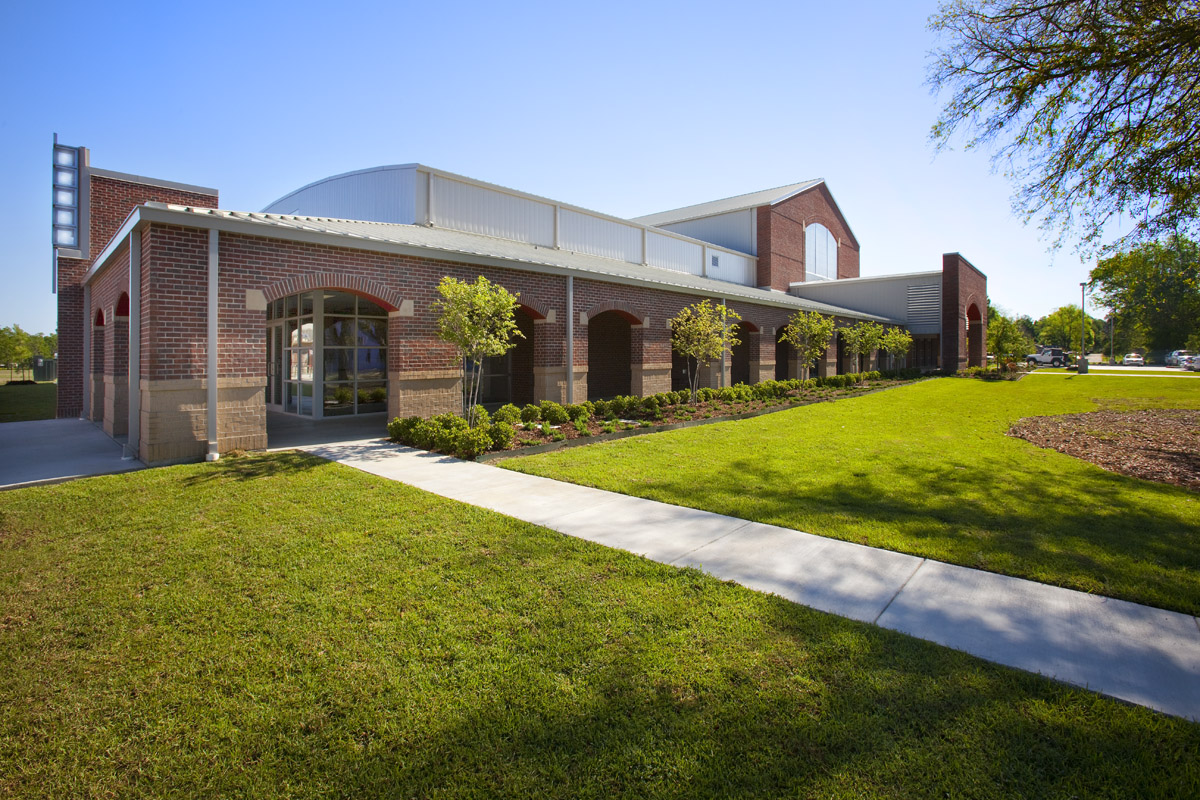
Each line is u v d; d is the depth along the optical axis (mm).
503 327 11500
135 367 9523
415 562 4859
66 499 6754
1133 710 2877
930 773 2480
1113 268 11375
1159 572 4586
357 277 10781
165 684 3203
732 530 5711
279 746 2721
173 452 8859
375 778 2512
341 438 11477
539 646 3521
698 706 2945
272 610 4023
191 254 8977
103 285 13234
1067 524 5828
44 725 2889
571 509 6465
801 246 36594
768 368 23391
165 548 5207
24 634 3738
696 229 35781
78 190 16547
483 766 2570
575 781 2477
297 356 16203
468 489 7363
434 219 17500
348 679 3215
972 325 36938
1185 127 8391
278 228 9516
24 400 23219
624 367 21906
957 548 5105
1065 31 8438
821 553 5070
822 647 3471
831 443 10812
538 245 20516
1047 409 16672
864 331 28078
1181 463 8891
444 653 3455
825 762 2557
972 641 3576
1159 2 7648
